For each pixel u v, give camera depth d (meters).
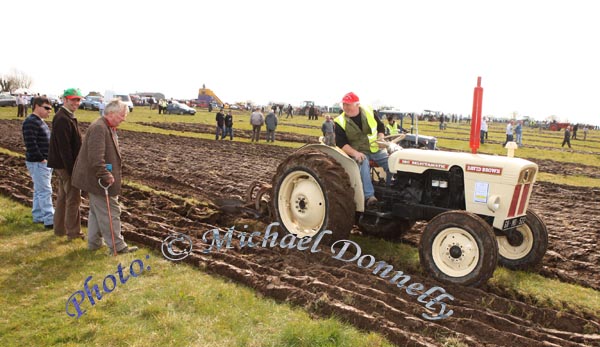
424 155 5.40
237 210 7.10
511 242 5.56
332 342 3.49
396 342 3.57
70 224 5.71
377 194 5.84
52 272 4.71
